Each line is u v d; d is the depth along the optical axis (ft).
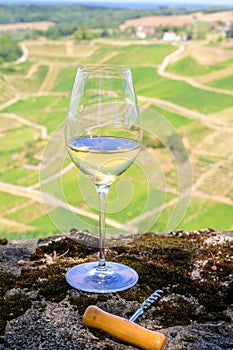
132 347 2.63
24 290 2.94
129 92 2.95
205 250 3.30
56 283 2.97
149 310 2.83
